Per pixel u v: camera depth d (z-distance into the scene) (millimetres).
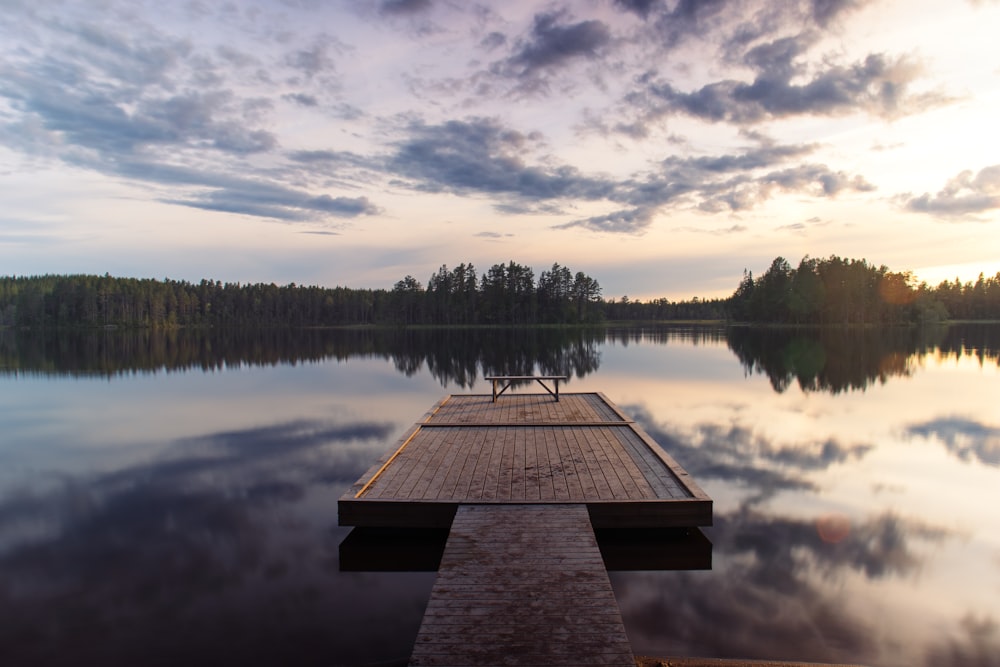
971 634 4203
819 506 6992
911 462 8945
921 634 4203
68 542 6098
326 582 5121
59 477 8633
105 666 3883
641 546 5488
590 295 92062
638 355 31391
